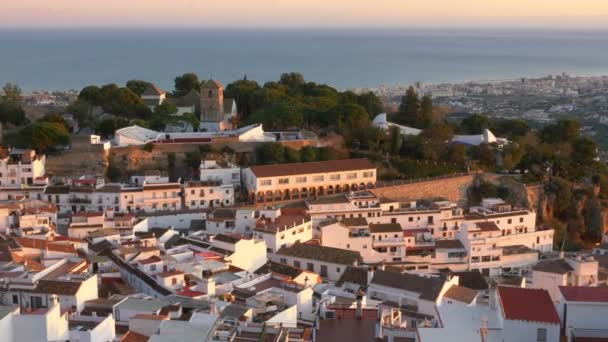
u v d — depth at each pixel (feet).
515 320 266.16
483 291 511.40
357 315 367.45
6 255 496.64
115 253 555.69
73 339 345.51
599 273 579.89
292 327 382.01
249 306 426.10
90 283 437.17
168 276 485.15
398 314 384.68
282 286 483.51
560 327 272.31
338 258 601.62
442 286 475.31
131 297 437.99
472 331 282.56
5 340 321.32
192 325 328.08
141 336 359.87
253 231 648.38
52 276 455.63
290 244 644.69
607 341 261.85
